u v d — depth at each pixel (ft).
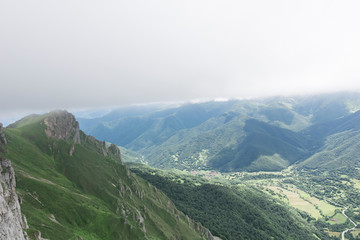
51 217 459.32
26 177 521.65
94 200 651.66
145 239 581.53
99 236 507.71
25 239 285.84
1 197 252.62
